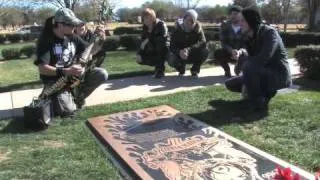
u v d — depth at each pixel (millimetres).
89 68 6262
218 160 4344
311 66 8289
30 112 5461
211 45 11539
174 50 8734
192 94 7066
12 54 21391
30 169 4379
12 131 5531
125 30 34656
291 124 5473
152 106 6426
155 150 4668
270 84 5910
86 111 6246
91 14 29594
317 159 4387
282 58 5957
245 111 6055
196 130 5266
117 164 4469
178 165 4266
